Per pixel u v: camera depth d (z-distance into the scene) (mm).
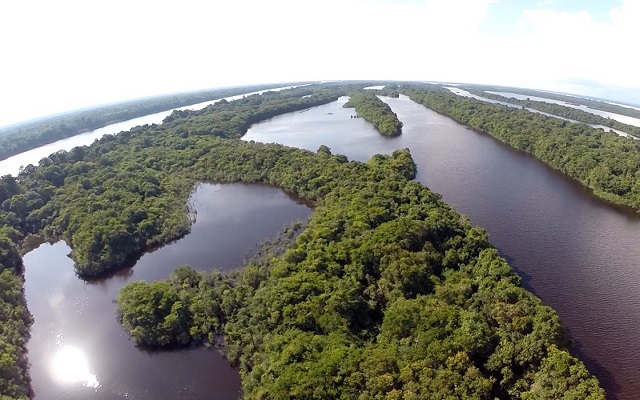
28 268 116062
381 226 100375
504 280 81188
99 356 82062
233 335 81375
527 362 65875
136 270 110250
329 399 61375
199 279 97688
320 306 79125
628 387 68812
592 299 89000
